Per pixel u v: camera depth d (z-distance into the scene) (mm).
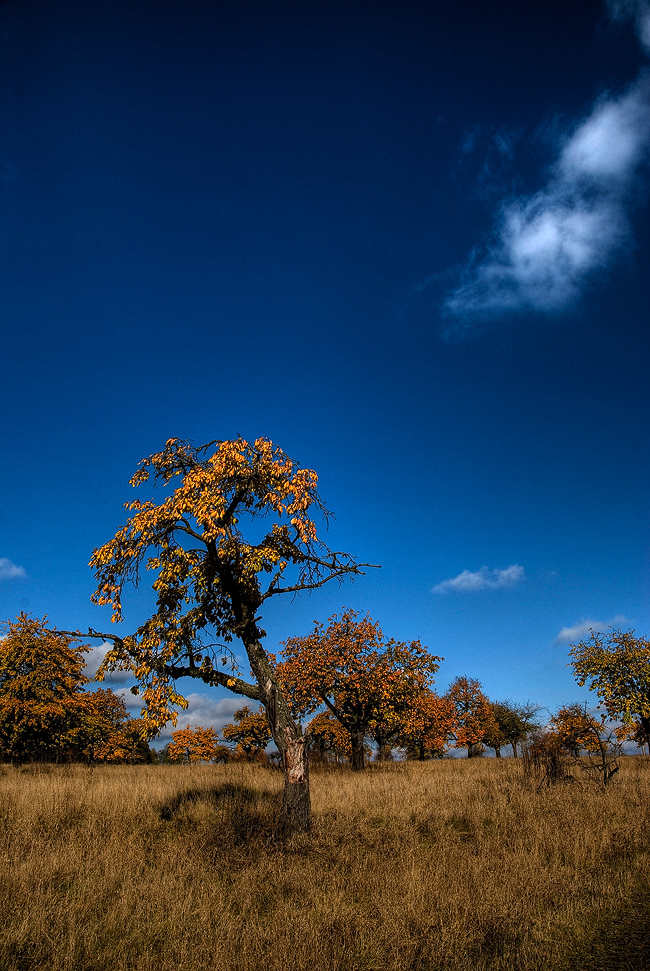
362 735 26125
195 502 10547
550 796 11648
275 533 11305
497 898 5902
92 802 11141
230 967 4617
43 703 24203
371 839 8891
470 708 49938
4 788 13125
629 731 19188
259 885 6719
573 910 5680
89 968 4668
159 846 8398
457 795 12531
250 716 42031
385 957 4805
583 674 20141
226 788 13305
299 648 26500
